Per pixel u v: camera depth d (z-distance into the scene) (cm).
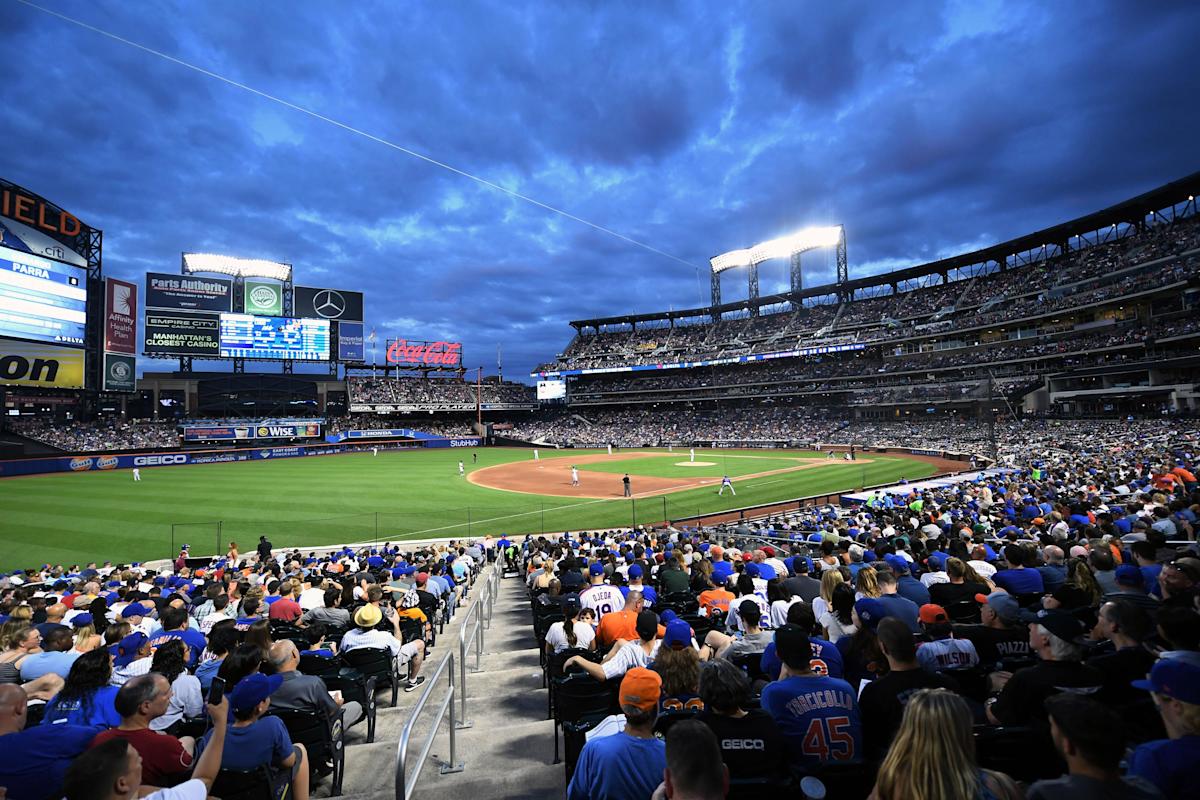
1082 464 2852
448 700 550
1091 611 579
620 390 10450
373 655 721
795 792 305
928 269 8112
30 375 5819
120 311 6775
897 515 1797
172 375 8294
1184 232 5256
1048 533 1142
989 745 350
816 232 9188
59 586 1386
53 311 5988
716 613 764
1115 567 775
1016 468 3509
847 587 612
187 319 7894
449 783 495
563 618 869
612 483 4366
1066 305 5859
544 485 4325
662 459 6300
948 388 6738
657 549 1617
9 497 3703
